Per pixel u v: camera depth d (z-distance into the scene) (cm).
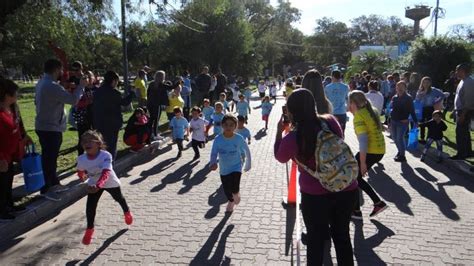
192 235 543
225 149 612
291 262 463
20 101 2933
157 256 483
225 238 530
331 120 370
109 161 532
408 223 580
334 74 929
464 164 872
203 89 1859
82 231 564
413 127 1103
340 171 341
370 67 3556
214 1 1817
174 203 677
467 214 613
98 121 844
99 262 471
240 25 3900
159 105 1214
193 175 863
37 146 1059
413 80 1339
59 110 674
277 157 369
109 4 1620
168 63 4766
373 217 603
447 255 480
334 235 374
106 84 845
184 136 1090
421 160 968
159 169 922
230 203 627
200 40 3812
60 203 667
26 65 2850
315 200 359
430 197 696
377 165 933
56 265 466
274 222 583
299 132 354
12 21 1335
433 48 2319
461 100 893
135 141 1031
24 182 719
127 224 579
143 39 1698
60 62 671
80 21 1714
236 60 4078
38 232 563
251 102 2889
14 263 473
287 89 1206
